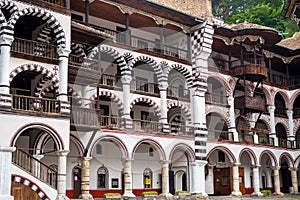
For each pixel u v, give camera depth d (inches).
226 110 1561.3
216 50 1692.9
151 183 1397.6
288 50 1807.3
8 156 822.5
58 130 990.4
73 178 1208.2
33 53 1028.5
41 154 1050.7
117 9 1316.4
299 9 941.2
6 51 952.3
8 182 815.7
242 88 1665.8
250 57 1712.6
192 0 1486.2
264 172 1818.4
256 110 1604.3
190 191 1381.6
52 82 1039.6
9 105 930.7
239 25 1642.5
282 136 1971.0
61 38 1045.2
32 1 1008.2
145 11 1343.5
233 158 1526.8
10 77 969.5
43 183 925.8
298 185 1939.0
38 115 965.8
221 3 2672.2
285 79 1908.2
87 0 1217.4
